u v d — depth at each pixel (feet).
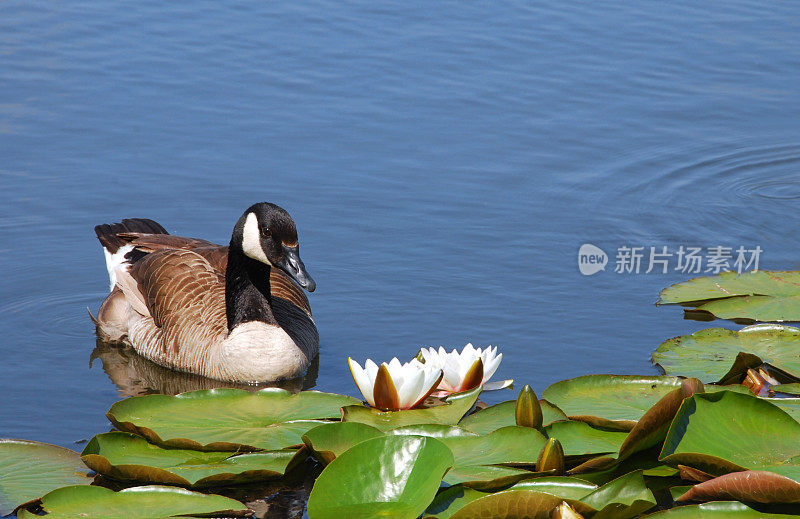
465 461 25.96
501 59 65.05
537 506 23.09
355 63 63.93
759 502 24.03
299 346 35.83
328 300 40.40
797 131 56.95
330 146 53.67
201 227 45.42
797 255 45.34
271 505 25.86
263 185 49.49
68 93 58.59
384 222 46.73
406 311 39.47
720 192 51.01
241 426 28.45
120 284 40.16
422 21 71.51
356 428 26.78
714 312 38.14
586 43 67.82
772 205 49.96
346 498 23.95
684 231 47.21
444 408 29.60
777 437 25.99
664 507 25.31
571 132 56.03
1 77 60.03
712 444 25.62
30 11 71.20
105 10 72.23
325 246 44.57
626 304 40.06
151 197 48.03
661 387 30.12
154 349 37.81
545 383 33.24
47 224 45.80
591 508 23.16
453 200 48.85
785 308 38.06
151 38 67.31
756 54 66.18
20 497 24.76
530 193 49.93
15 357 36.50
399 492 24.09
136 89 59.41
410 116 57.26
